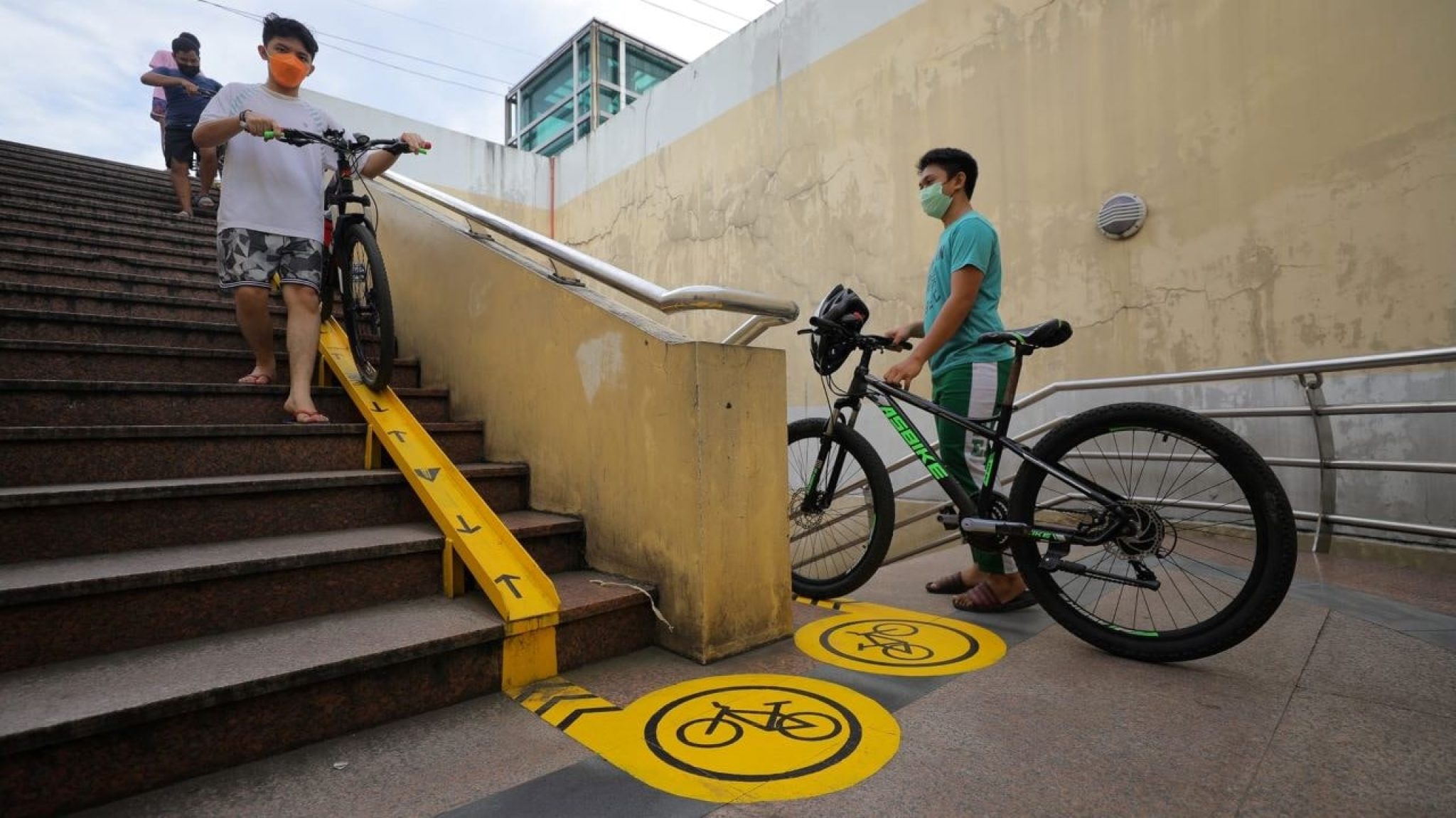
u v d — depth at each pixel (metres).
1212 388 4.07
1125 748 1.49
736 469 2.12
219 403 2.69
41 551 1.81
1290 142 3.83
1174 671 1.93
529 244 2.79
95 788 1.30
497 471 2.67
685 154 7.55
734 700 1.77
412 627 1.82
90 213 4.66
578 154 9.24
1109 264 4.49
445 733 1.60
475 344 3.18
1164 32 4.29
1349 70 3.64
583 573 2.37
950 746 1.52
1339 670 1.90
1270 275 3.88
